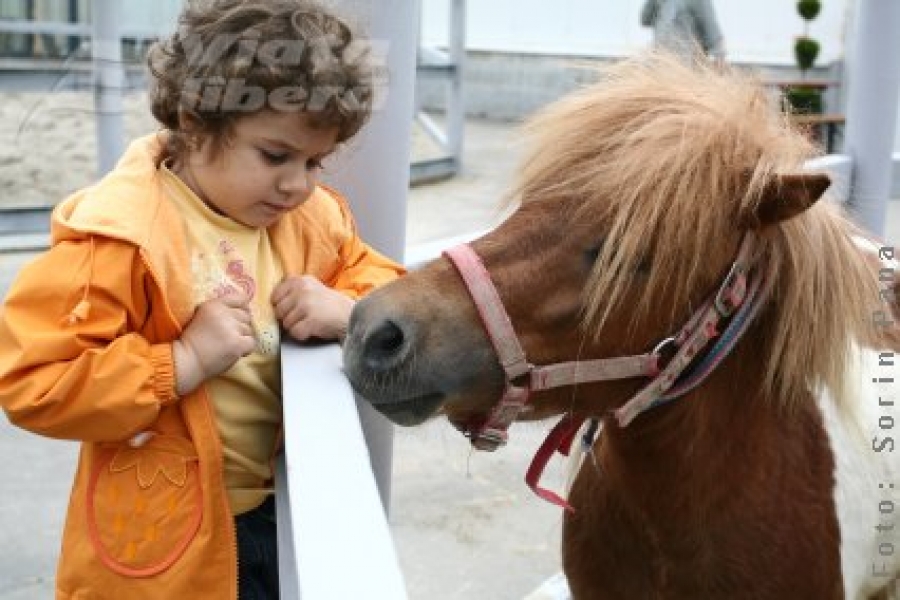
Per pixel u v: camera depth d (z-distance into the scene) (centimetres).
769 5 996
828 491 150
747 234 130
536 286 126
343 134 137
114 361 125
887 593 174
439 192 699
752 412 142
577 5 1113
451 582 245
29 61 500
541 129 136
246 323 135
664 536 146
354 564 85
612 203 125
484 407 130
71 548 137
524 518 275
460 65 741
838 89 964
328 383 127
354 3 185
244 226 143
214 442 133
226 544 134
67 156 564
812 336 138
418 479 296
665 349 130
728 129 129
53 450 285
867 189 345
